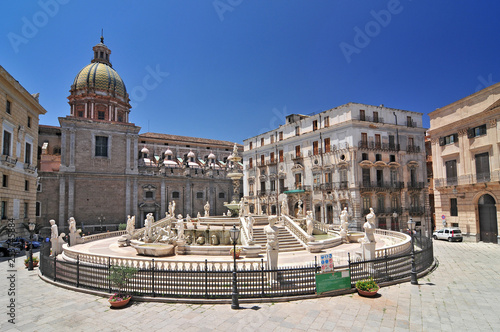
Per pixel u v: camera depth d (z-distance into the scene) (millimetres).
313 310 11969
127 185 54375
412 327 10352
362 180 41594
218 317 11469
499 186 28281
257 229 26609
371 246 16156
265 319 11219
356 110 42500
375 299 13094
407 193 44750
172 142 69688
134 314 11906
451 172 34125
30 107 35625
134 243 25094
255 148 59344
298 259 19641
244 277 13203
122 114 61281
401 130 45625
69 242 28344
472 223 31422
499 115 28234
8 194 30391
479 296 13305
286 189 51656
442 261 21062
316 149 47000
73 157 50531
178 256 21094
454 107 33625
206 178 64000
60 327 10820
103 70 59469
